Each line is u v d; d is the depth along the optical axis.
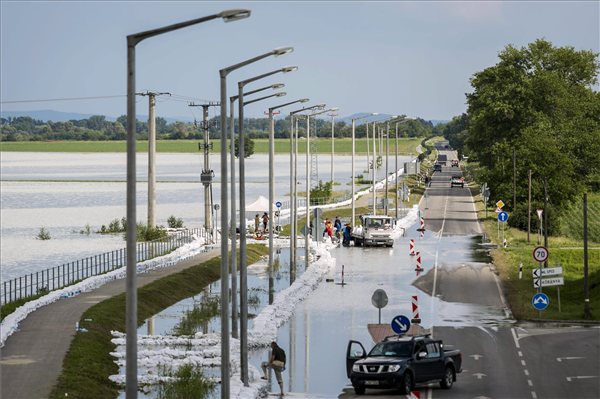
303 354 87.19
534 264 160.38
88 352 79.06
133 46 43.12
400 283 138.62
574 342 94.56
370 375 71.00
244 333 71.88
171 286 129.00
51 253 189.62
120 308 105.50
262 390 71.25
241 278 72.81
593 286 135.62
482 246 191.75
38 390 64.25
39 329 88.06
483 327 102.94
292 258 137.38
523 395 70.19
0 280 149.75
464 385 74.75
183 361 80.56
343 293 129.00
